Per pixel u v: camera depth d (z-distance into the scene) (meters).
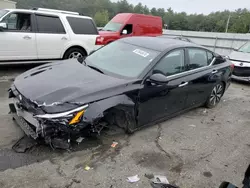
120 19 10.55
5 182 2.42
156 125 4.12
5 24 6.07
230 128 4.36
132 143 3.41
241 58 7.91
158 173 2.84
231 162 3.25
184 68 4.18
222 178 2.89
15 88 3.15
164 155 3.22
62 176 2.59
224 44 14.16
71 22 7.28
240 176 2.96
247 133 4.21
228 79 5.49
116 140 3.42
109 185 2.54
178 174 2.87
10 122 3.60
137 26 10.54
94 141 3.29
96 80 3.25
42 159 2.83
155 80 3.38
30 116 2.84
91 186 2.50
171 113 4.12
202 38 15.46
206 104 5.18
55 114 2.63
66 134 2.76
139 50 3.96
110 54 4.12
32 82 3.17
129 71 3.57
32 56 6.66
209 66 4.83
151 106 3.60
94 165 2.83
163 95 3.71
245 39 12.94
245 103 5.97
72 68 3.70
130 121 3.38
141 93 3.36
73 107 2.71
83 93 2.88
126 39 4.52
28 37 6.44
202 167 3.06
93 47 7.76
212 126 4.37
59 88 2.95
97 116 2.85
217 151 3.49
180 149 3.42
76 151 3.04
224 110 5.31
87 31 7.64
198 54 4.58
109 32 9.73
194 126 4.27
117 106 3.07
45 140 2.75
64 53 7.23
